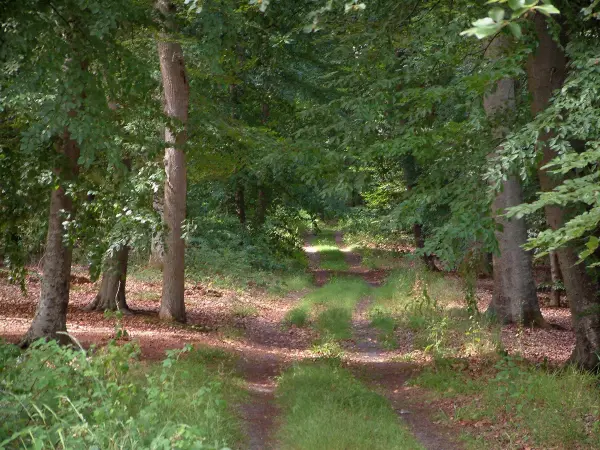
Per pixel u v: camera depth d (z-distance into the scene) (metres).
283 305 23.86
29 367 6.71
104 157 12.17
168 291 17.53
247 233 30.19
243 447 7.40
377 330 17.75
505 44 10.61
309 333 17.89
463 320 16.88
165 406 7.11
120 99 11.23
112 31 9.97
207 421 7.07
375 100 10.58
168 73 16.45
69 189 11.38
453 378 11.22
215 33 12.92
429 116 11.36
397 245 43.62
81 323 15.91
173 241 17.47
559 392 9.41
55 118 9.16
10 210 12.31
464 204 9.73
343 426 7.99
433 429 8.90
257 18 14.27
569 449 7.70
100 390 6.36
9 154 11.59
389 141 10.41
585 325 11.18
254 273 27.77
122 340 13.08
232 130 16.73
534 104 10.56
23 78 9.11
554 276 22.39
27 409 5.73
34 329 11.96
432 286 23.20
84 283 22.47
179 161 17.27
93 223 12.05
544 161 10.23
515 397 9.41
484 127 10.66
